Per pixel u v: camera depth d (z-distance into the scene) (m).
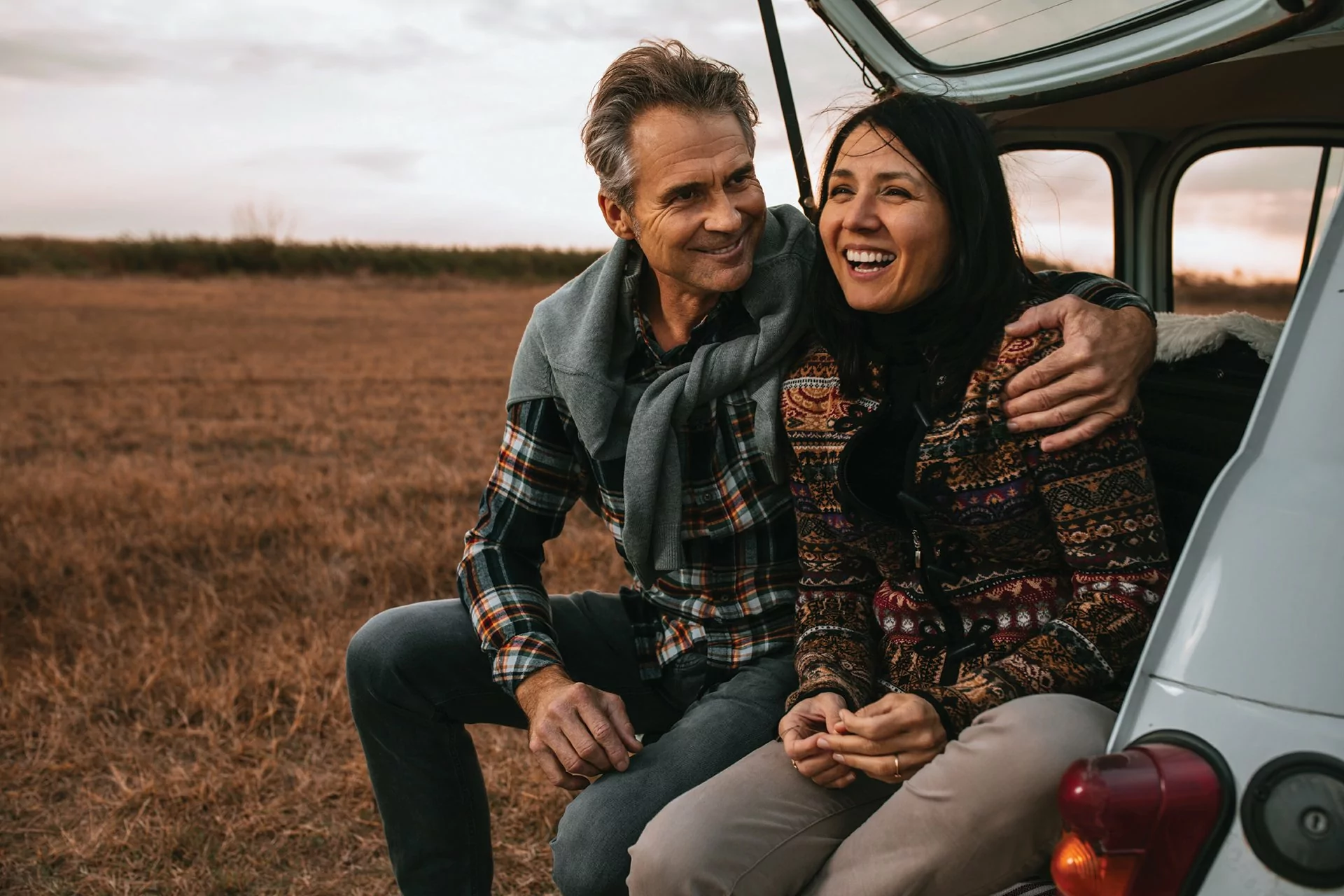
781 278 2.00
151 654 4.16
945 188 1.69
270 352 19.11
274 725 3.65
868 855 1.53
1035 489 1.69
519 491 2.20
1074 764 1.09
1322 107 2.29
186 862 2.93
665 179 1.90
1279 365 1.15
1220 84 2.21
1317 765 0.99
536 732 1.88
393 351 19.61
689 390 1.99
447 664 2.16
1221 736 1.04
